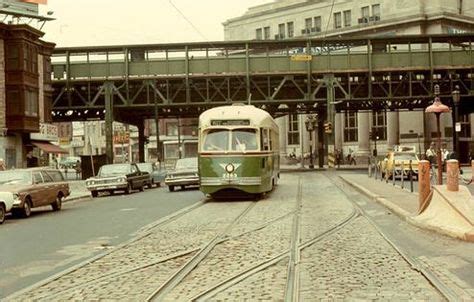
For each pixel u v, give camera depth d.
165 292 8.04
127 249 12.30
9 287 8.85
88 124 116.50
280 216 17.77
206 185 23.45
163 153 105.19
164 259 10.80
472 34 55.25
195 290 8.12
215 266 9.97
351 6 85.56
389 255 10.70
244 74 54.66
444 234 12.98
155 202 25.72
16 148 44.56
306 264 9.95
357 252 11.13
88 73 54.84
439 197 14.80
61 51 54.53
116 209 23.06
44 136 48.44
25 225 18.50
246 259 10.56
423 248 11.51
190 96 58.34
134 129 109.31
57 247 13.05
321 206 20.95
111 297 7.84
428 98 55.41
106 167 35.22
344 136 87.38
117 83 56.69
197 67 54.66
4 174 22.45
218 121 23.83
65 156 118.44
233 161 23.33
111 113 54.81
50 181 23.80
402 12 78.50
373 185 29.81
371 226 15.11
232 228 15.26
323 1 89.25
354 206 20.69
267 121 25.20
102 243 13.40
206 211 20.08
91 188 33.50
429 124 77.00
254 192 23.53
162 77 54.66
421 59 55.41
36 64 46.06
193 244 12.64
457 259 10.11
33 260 11.34
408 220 15.48
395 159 38.16
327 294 7.65
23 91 43.72
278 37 95.06
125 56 54.41
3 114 43.16
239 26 100.19
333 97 55.84
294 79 57.44
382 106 64.62
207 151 23.56
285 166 86.25
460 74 58.31
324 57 55.38
